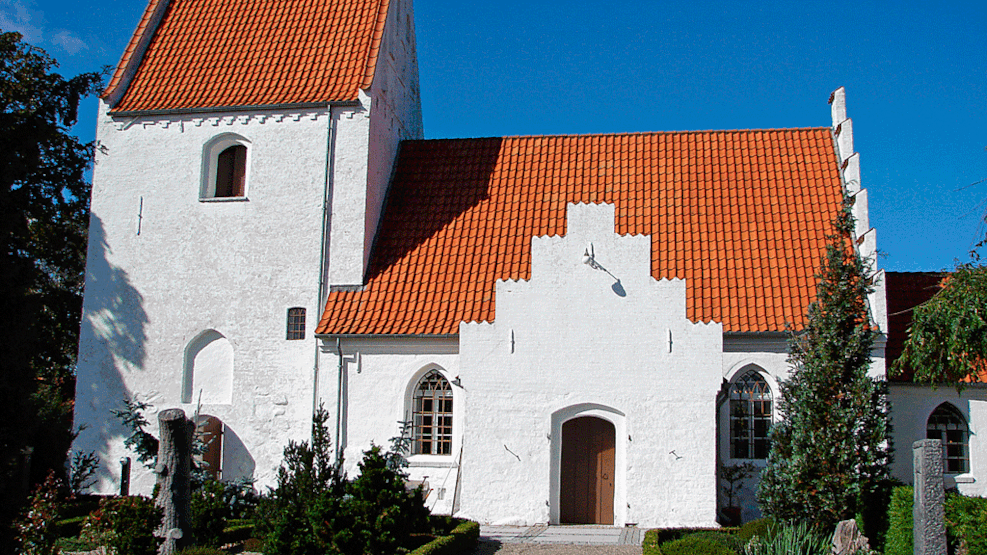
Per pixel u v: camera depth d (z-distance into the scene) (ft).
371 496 59.47
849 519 63.72
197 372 87.86
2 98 102.58
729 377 77.51
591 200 90.79
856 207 81.25
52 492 66.23
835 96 94.17
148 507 57.88
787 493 65.51
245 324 86.99
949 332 65.36
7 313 47.11
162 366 87.71
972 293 64.44
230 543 65.77
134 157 92.17
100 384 88.17
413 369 81.46
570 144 98.12
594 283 76.02
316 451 66.90
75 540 65.41
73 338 120.47
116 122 92.94
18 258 48.24
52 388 119.55
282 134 90.17
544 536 68.80
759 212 87.51
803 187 89.51
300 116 90.02
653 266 83.35
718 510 74.54
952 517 56.80
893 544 61.00
